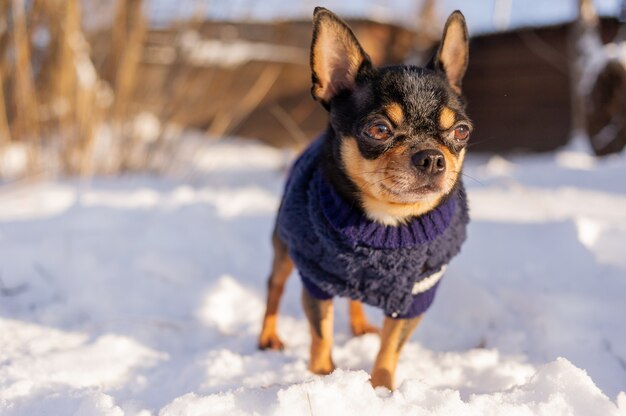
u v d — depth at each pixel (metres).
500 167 1.27
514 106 2.16
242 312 0.61
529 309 0.57
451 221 0.48
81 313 0.59
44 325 0.56
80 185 1.05
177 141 1.30
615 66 1.39
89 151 1.15
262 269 0.70
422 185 0.45
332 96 0.51
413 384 0.43
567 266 0.63
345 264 0.47
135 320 0.56
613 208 0.83
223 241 0.74
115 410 0.41
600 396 0.41
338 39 0.51
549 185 1.02
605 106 1.41
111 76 1.19
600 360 0.50
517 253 0.67
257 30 2.00
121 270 0.65
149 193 0.96
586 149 1.48
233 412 0.41
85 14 1.17
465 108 0.52
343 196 0.47
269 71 1.99
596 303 0.56
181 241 0.73
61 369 0.48
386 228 0.46
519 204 0.87
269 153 1.87
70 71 1.11
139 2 1.12
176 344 0.54
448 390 0.42
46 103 1.13
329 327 0.50
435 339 0.55
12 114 1.09
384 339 0.49
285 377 0.48
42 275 0.64
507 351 0.52
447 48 0.52
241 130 2.10
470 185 1.05
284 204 0.51
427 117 0.47
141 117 1.24
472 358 0.51
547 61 2.08
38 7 1.03
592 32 1.49
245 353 0.53
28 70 1.02
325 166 0.49
